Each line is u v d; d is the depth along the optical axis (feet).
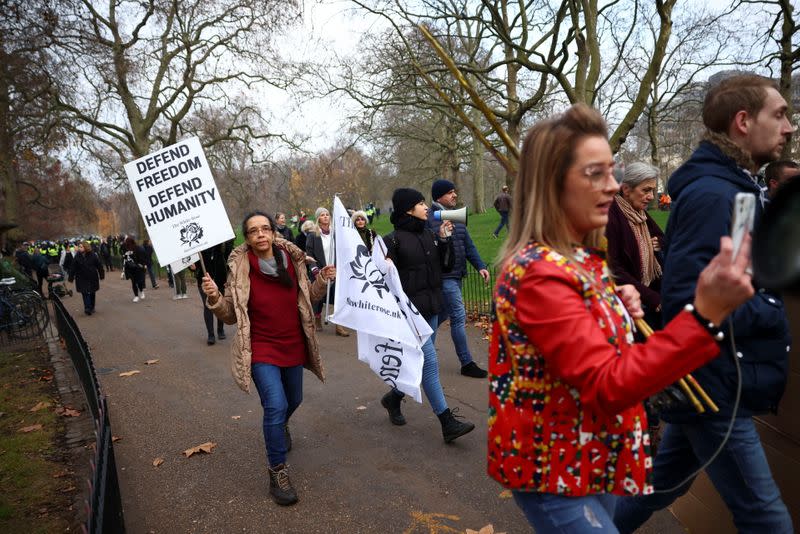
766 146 6.45
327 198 143.54
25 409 19.47
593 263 5.14
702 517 8.73
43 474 13.91
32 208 146.51
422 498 11.62
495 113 32.22
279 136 81.76
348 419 16.29
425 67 33.09
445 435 13.91
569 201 4.93
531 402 4.96
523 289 4.71
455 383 18.72
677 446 7.43
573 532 5.01
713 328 3.99
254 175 89.51
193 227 14.10
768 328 6.10
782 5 30.37
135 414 18.13
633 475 5.02
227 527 11.07
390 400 15.62
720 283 3.85
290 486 11.90
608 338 4.78
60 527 11.41
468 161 94.02
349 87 37.50
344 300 14.26
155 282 61.31
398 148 76.43
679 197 6.52
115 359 26.48
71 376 23.40
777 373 6.24
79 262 42.37
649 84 25.07
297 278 12.66
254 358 12.09
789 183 3.78
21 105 55.47
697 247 6.15
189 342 29.30
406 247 15.60
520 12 37.60
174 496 12.45
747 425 6.31
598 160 4.82
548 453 4.94
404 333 13.97
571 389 4.85
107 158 88.58
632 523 7.86
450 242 17.57
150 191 14.12
